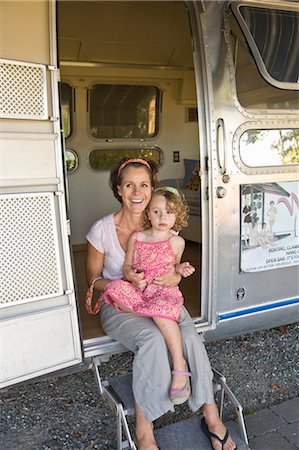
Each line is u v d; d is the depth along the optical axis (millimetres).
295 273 3135
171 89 5250
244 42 2742
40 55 2150
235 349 3332
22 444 2332
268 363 3148
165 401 2096
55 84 2203
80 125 4887
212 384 2293
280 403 2689
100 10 3756
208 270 2789
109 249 2512
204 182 2732
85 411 2617
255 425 2477
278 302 3094
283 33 2834
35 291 2258
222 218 2781
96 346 2506
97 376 2387
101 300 2463
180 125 5441
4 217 2146
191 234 4898
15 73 2092
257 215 2898
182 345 2168
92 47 4453
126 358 3184
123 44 4473
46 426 2480
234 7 2684
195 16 2635
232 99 2736
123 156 5203
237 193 2811
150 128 5297
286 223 3025
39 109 2174
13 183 2137
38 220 2230
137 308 2221
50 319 2303
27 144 2156
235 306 2930
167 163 5461
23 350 2244
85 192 5062
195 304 3135
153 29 4223
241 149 2797
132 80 4961
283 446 2303
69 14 3783
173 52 4801
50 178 2234
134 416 2555
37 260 2246
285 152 2947
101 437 2391
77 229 5078
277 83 2832
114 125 5062
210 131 2682
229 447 2098
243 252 2889
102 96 4914
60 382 2908
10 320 2193
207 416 2170
